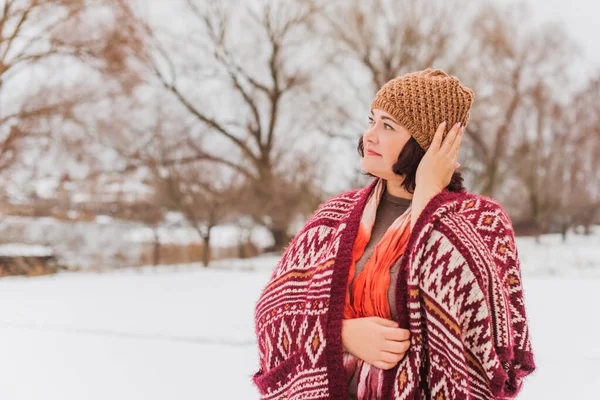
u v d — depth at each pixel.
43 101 15.45
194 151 17.55
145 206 15.20
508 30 19.56
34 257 13.16
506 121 19.36
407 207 1.53
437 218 1.35
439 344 1.29
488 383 1.30
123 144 16.33
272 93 21.47
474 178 19.20
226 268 13.59
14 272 12.52
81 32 16.66
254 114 21.14
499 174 19.73
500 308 1.33
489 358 1.29
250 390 3.79
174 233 15.60
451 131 1.46
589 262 13.27
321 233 1.57
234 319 6.07
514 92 19.55
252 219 16.19
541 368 4.04
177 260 15.53
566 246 17.95
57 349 4.85
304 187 17.17
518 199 21.03
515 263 1.45
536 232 20.19
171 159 16.67
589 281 9.20
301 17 21.72
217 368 4.29
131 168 15.89
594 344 4.70
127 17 18.59
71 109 15.78
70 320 6.07
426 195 1.41
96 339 5.19
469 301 1.31
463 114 1.49
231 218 15.78
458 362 1.27
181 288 8.95
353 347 1.37
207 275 11.27
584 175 19.98
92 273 12.43
